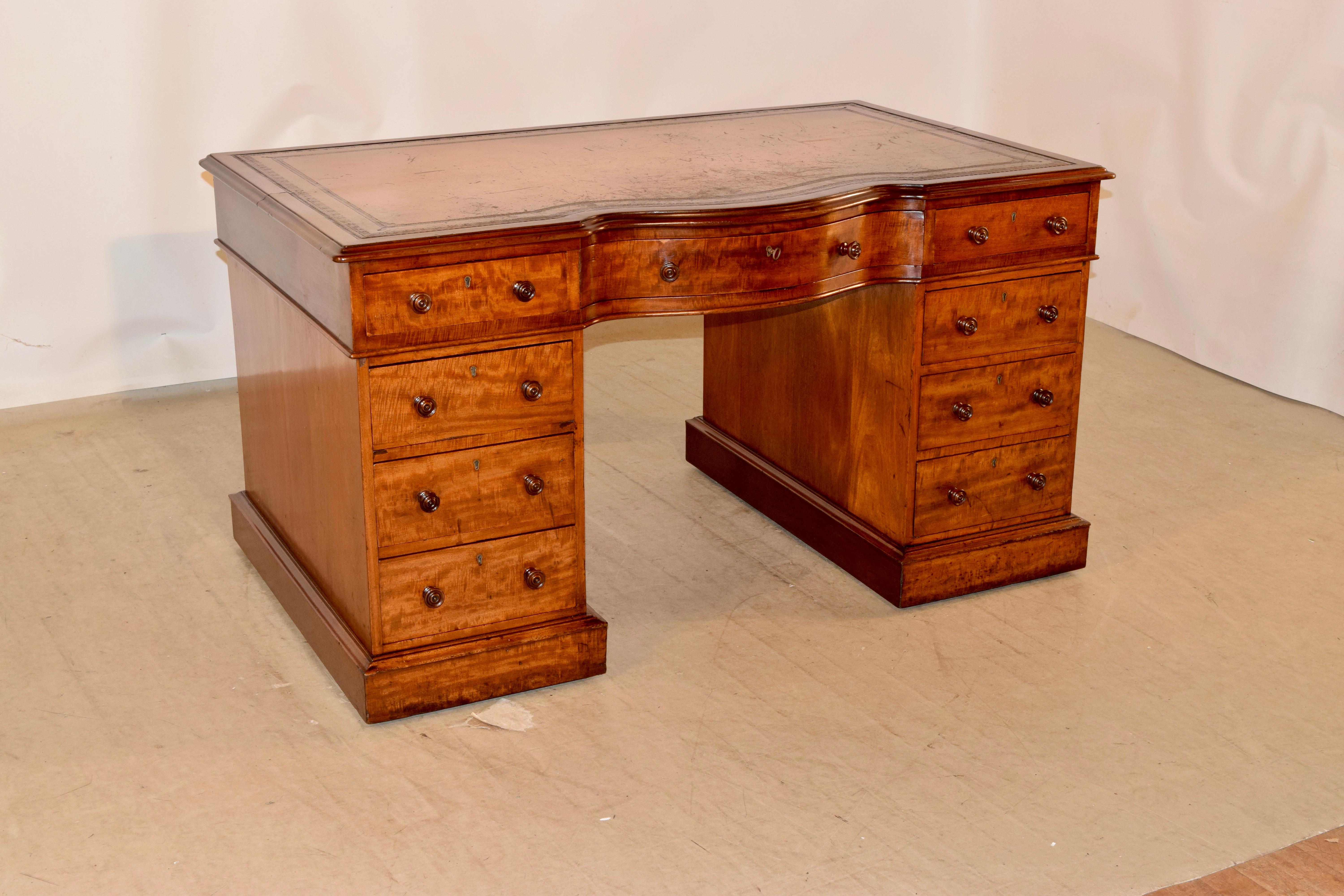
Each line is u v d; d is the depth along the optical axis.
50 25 4.21
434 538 2.78
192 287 4.65
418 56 4.80
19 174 4.30
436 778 2.67
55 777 2.64
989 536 3.39
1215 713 2.93
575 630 2.96
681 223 2.81
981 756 2.76
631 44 5.14
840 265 3.02
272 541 3.32
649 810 2.58
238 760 2.71
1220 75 4.80
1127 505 3.88
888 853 2.47
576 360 2.79
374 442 2.65
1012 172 3.13
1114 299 5.39
